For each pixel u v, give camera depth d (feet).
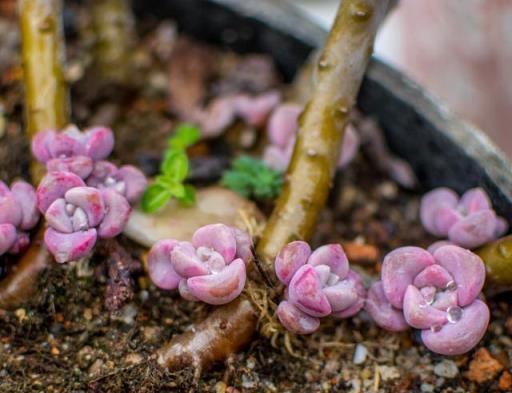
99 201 0.93
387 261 0.94
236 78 1.24
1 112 1.15
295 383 0.98
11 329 0.99
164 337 0.99
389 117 1.15
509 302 1.03
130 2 1.28
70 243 0.92
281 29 1.22
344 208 1.13
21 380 0.96
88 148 0.97
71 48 1.22
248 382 0.97
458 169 1.08
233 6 1.24
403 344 1.01
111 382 0.95
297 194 0.98
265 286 0.95
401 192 1.15
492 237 0.99
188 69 1.25
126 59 1.22
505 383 0.99
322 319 1.01
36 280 0.98
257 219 1.04
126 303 0.99
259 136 1.18
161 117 1.21
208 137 1.17
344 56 0.97
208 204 1.04
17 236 0.97
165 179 1.02
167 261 0.94
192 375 0.95
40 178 1.02
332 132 0.99
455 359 1.00
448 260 0.93
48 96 1.04
